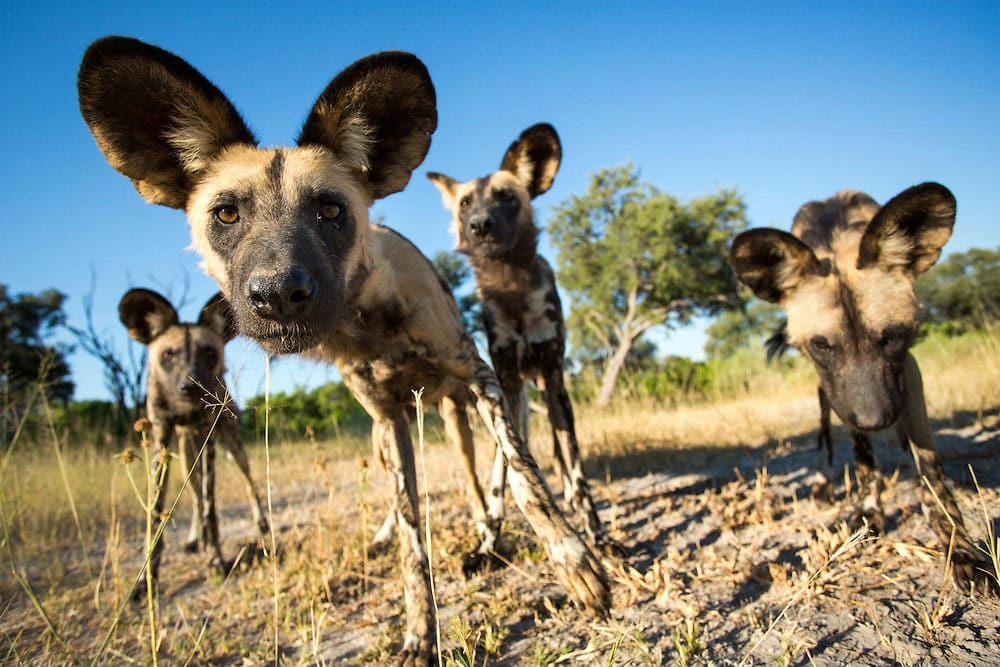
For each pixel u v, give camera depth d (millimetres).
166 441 971
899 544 530
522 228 917
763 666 391
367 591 651
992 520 577
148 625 646
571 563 464
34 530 1070
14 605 742
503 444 531
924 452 538
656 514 781
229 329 485
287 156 490
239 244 457
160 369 959
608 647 443
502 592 581
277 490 1542
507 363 869
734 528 667
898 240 577
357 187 518
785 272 635
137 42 455
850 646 400
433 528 822
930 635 399
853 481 811
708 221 3982
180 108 496
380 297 526
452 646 486
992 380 1146
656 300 4191
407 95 511
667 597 507
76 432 2049
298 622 590
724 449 1122
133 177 494
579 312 4297
